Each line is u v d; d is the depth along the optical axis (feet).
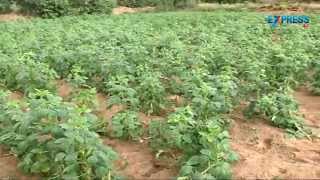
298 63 33.14
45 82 30.14
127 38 44.62
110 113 27.58
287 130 25.63
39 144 19.38
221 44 40.68
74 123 18.65
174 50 37.83
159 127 22.91
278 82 32.76
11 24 63.62
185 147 20.68
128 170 21.43
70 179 17.95
